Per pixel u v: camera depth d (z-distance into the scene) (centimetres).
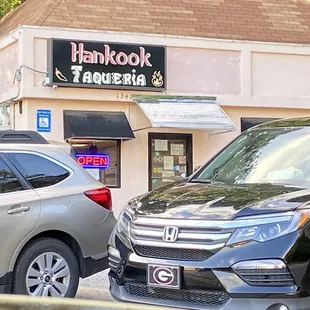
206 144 1614
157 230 513
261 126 700
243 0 1819
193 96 1573
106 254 715
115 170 1544
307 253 471
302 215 479
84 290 809
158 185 1577
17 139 710
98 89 1502
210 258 482
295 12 1838
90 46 1480
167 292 504
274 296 466
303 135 633
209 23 1680
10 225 649
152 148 1574
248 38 1672
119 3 1631
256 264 469
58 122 1487
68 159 720
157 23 1616
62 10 1544
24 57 1448
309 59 1714
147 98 1532
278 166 604
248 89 1644
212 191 552
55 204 681
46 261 675
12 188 667
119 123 1499
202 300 487
